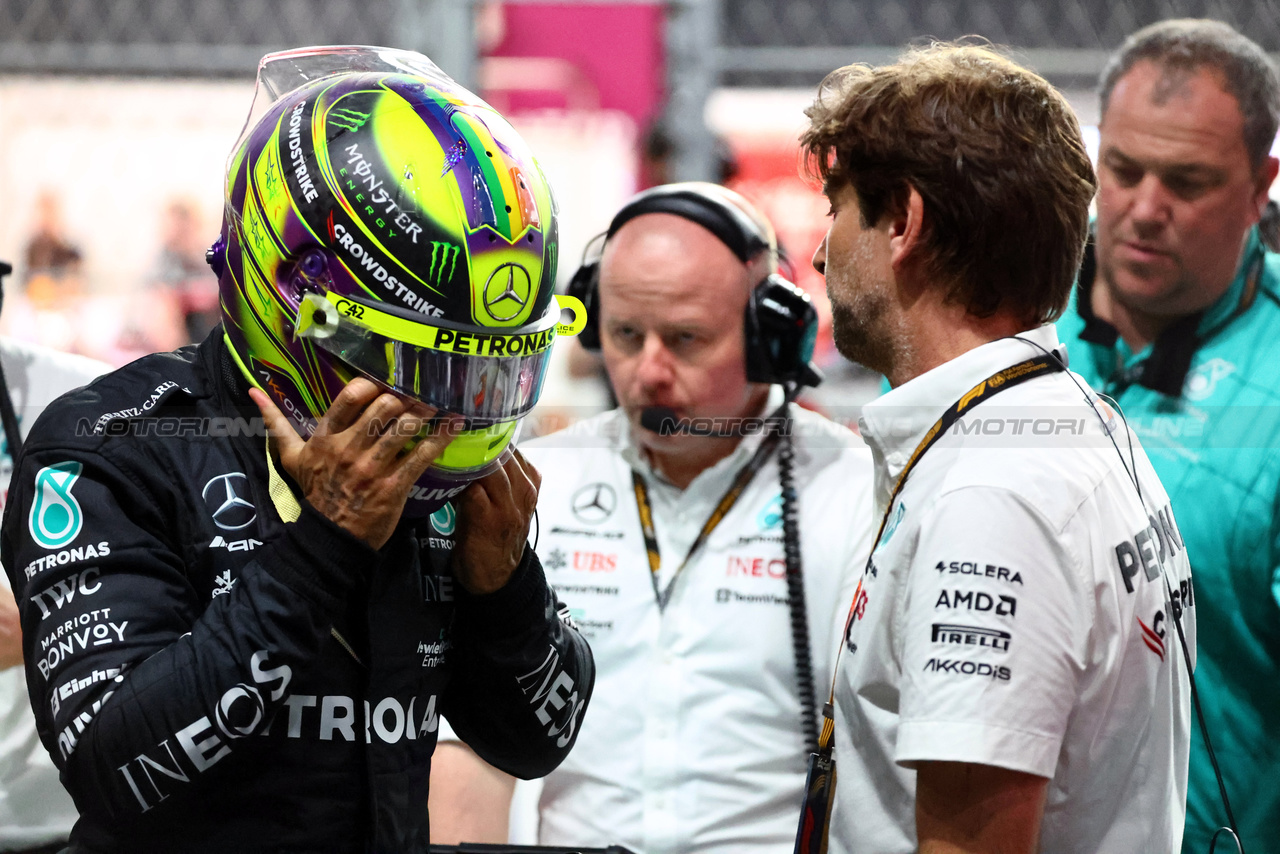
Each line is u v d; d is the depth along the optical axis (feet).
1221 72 14.06
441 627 9.01
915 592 8.09
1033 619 7.69
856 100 9.17
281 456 8.12
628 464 13.89
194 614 8.27
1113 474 8.53
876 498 9.43
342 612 7.86
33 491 8.21
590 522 13.71
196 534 8.27
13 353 14.57
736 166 23.04
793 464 13.42
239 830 8.04
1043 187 8.64
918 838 8.02
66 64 26.48
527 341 8.27
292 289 8.09
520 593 9.20
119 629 7.84
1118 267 14.74
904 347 9.21
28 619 8.10
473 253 7.94
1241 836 13.73
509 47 23.12
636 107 23.34
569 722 9.75
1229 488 14.02
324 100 8.31
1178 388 14.70
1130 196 14.44
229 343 8.60
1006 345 8.74
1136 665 8.28
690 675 12.91
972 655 7.67
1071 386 8.80
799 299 13.07
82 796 7.84
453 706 9.69
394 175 7.91
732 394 13.01
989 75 8.87
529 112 23.47
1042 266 8.82
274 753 8.07
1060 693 7.72
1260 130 14.12
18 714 13.53
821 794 9.08
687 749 12.79
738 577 13.10
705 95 22.18
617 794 12.83
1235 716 13.88
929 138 8.67
